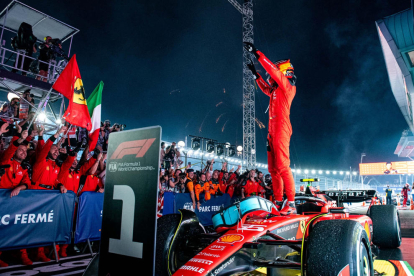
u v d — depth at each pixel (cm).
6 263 439
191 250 290
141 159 235
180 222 291
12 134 574
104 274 239
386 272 388
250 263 270
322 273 210
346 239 217
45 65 806
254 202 299
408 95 2627
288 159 358
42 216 454
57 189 493
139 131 242
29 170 486
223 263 220
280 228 293
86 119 591
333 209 426
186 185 745
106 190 255
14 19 844
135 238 225
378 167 4556
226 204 856
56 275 382
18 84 773
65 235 483
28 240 437
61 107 791
